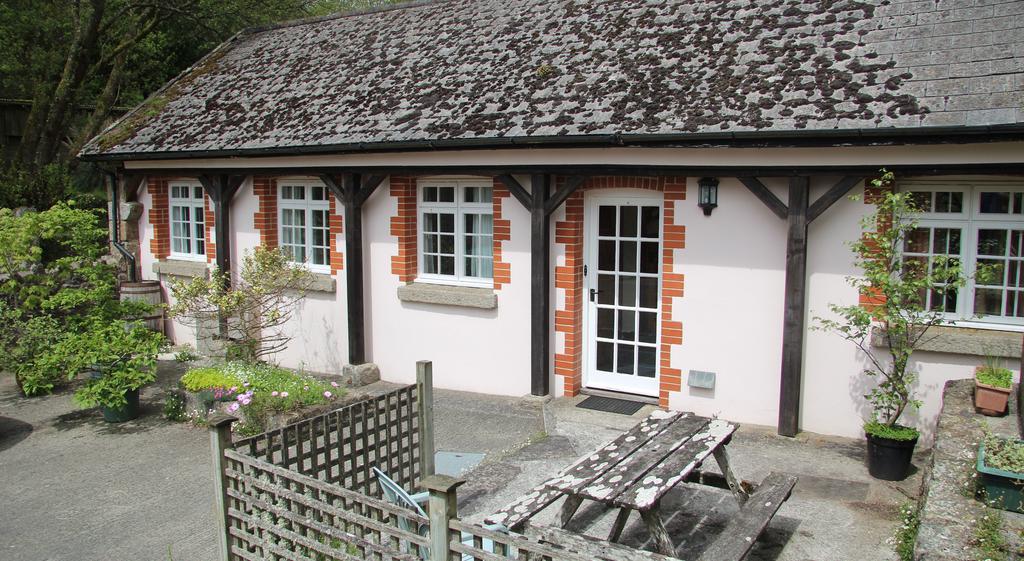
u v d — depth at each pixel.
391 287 9.63
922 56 6.62
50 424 8.35
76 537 5.66
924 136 5.98
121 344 8.22
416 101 9.20
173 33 19.73
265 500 4.37
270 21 20.61
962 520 4.10
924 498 4.67
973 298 6.55
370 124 9.09
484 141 7.83
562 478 4.43
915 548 3.94
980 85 6.08
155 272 12.52
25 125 18.61
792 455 6.57
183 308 9.45
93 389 7.91
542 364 8.33
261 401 7.57
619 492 4.14
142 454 7.39
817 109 6.48
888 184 6.58
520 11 10.34
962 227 6.50
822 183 6.82
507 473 6.41
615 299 8.30
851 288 6.83
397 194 9.41
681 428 5.27
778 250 7.11
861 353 6.83
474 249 9.24
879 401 6.43
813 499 5.70
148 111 12.37
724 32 8.02
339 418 5.18
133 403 8.42
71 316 8.82
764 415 7.32
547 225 8.16
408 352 9.59
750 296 7.28
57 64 17.69
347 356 10.12
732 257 7.32
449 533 3.45
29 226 8.85
